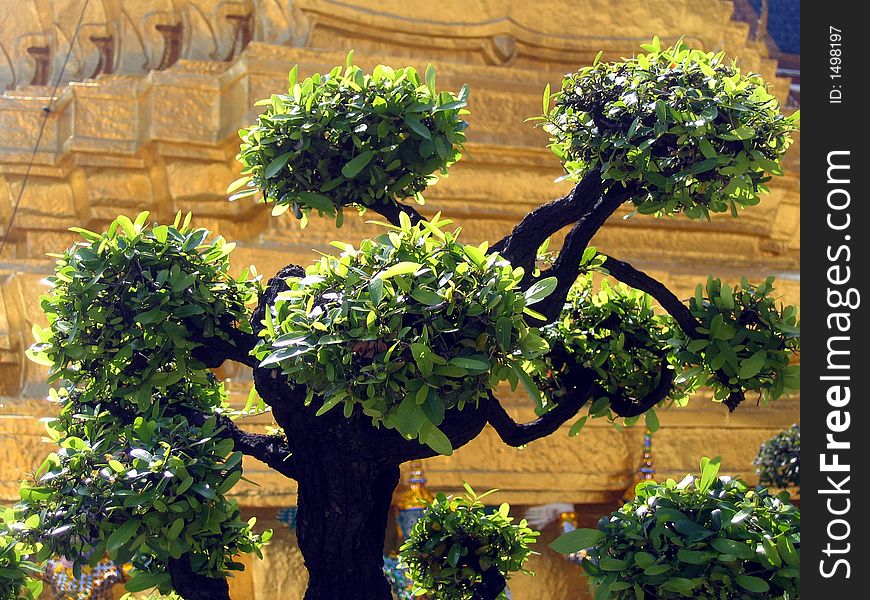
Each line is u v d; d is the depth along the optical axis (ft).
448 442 14.90
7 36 51.08
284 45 43.11
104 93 42.86
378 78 19.20
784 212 47.91
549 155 43.06
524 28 46.52
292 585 34.88
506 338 14.82
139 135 42.75
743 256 46.68
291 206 20.24
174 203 41.16
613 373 21.79
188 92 41.34
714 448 39.88
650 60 19.44
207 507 16.98
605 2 47.88
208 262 19.08
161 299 17.93
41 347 18.38
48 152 44.62
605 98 19.03
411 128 18.81
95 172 42.78
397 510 34.83
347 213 40.32
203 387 20.04
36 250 44.70
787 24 65.98
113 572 32.55
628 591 16.51
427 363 14.38
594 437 38.17
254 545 18.65
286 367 15.17
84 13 49.80
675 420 39.34
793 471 35.81
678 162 18.37
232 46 46.44
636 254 44.27
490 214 42.32
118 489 16.44
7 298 39.68
